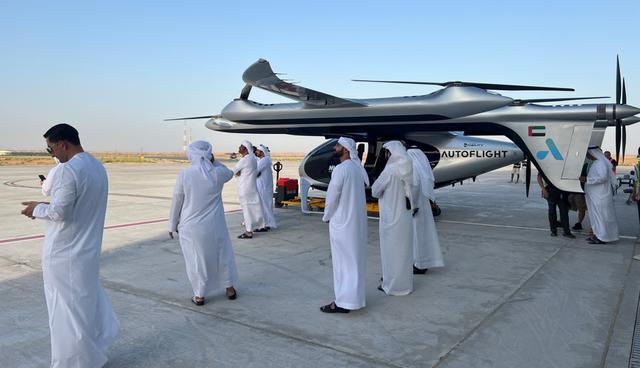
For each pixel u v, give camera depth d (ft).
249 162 27.09
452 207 42.52
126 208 41.37
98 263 10.27
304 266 20.61
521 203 45.85
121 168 135.13
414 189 16.55
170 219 15.05
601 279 18.29
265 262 21.35
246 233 27.37
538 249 23.98
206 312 14.58
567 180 26.25
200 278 15.02
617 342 12.17
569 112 26.22
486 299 15.89
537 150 27.12
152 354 11.50
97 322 10.31
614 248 24.17
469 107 25.89
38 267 20.30
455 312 14.60
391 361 11.12
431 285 17.61
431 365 10.91
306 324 13.57
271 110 32.14
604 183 24.91
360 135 36.42
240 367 10.81
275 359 11.23
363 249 14.53
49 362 11.10
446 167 34.60
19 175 91.56
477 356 11.39
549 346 11.96
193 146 14.97
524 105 27.89
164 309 14.84
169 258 22.02
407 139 34.96
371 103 28.71
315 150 36.76
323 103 28.96
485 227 30.99
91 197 9.91
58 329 9.71
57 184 9.48
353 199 14.24
